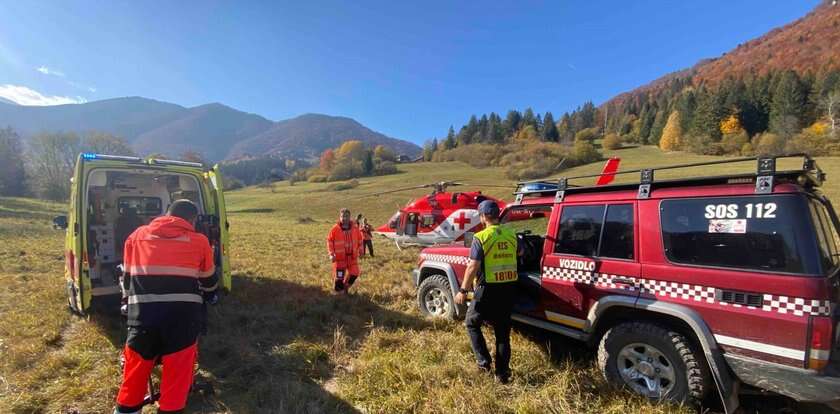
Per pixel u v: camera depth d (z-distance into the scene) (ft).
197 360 13.93
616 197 11.87
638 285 10.85
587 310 11.96
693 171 126.93
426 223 36.81
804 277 8.44
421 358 13.39
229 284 19.11
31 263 31.96
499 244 12.13
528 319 13.78
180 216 10.38
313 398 11.39
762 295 8.91
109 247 20.13
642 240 10.96
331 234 21.95
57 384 11.85
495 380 11.85
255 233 69.72
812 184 10.22
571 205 13.03
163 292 9.34
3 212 95.55
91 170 16.16
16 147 185.68
